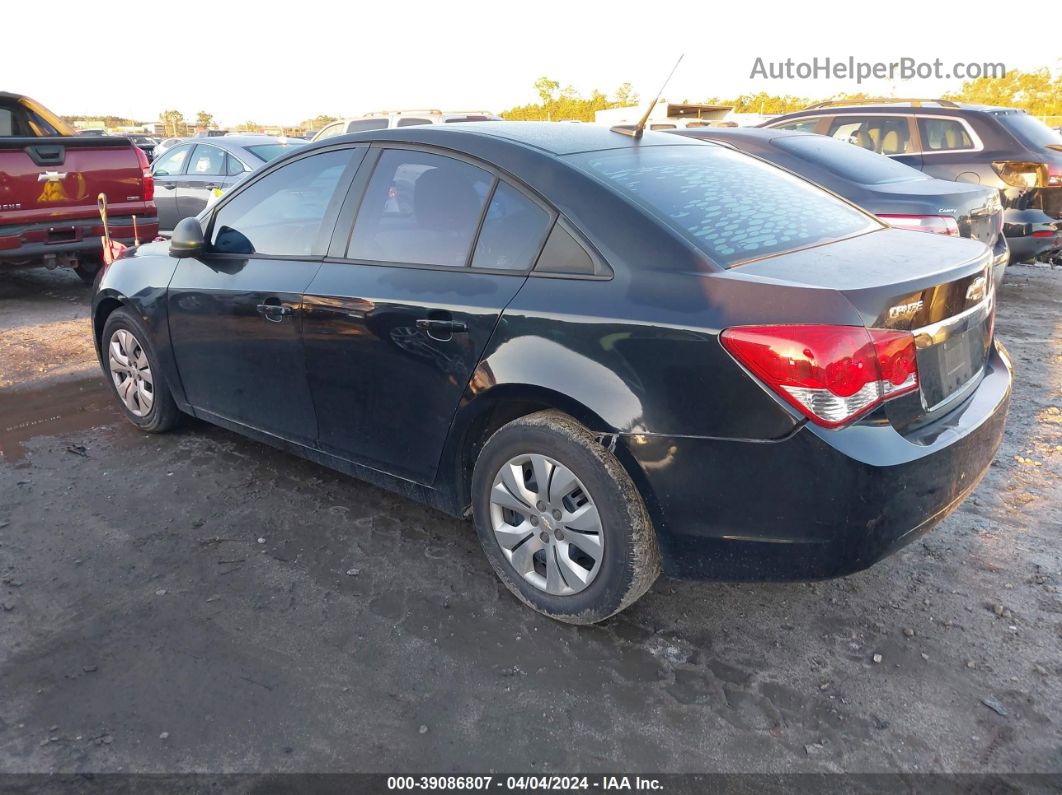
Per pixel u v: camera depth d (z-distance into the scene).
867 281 2.38
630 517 2.57
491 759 2.31
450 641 2.80
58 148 7.31
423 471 3.18
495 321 2.76
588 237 2.67
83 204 7.56
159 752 2.32
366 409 3.28
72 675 2.63
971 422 2.59
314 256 3.46
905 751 2.33
